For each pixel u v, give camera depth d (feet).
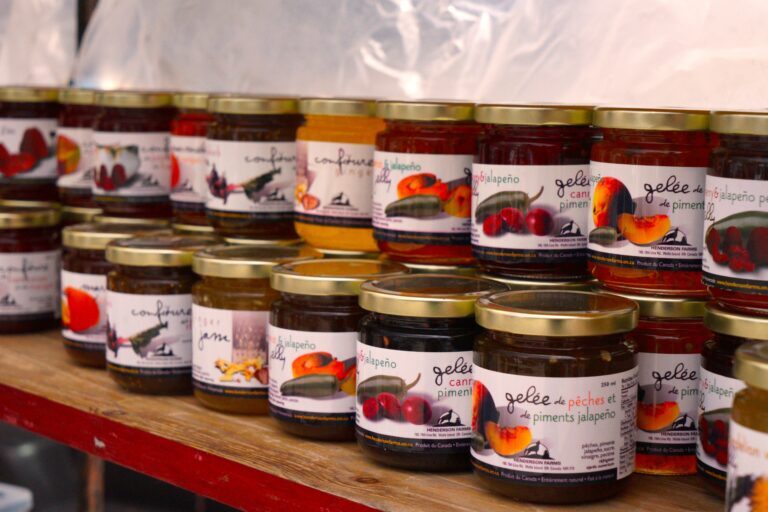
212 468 3.77
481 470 3.33
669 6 4.21
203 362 4.28
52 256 5.73
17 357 5.22
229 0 5.95
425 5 5.10
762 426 2.57
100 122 5.32
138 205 5.28
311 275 3.82
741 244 3.11
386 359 3.54
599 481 3.23
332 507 3.37
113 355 4.60
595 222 3.58
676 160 3.39
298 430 3.90
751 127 3.05
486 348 3.30
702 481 3.34
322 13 5.54
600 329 3.16
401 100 4.10
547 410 3.18
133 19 6.50
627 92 4.34
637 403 3.55
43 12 7.27
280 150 4.63
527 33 4.68
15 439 6.93
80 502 6.02
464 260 4.09
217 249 4.43
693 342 3.49
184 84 6.23
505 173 3.71
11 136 5.89
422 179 4.02
